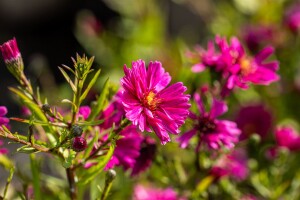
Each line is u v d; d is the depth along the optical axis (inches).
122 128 12.6
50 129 13.3
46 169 19.4
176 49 22.2
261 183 17.9
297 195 18.1
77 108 12.6
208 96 15.4
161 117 12.3
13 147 24.7
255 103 21.0
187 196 16.3
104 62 25.2
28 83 13.3
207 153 15.8
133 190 17.5
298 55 23.3
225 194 17.3
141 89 12.4
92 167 13.3
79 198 14.6
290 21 23.0
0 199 13.2
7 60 13.1
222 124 14.4
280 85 23.0
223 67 14.9
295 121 23.1
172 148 17.5
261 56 15.2
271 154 17.9
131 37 25.1
